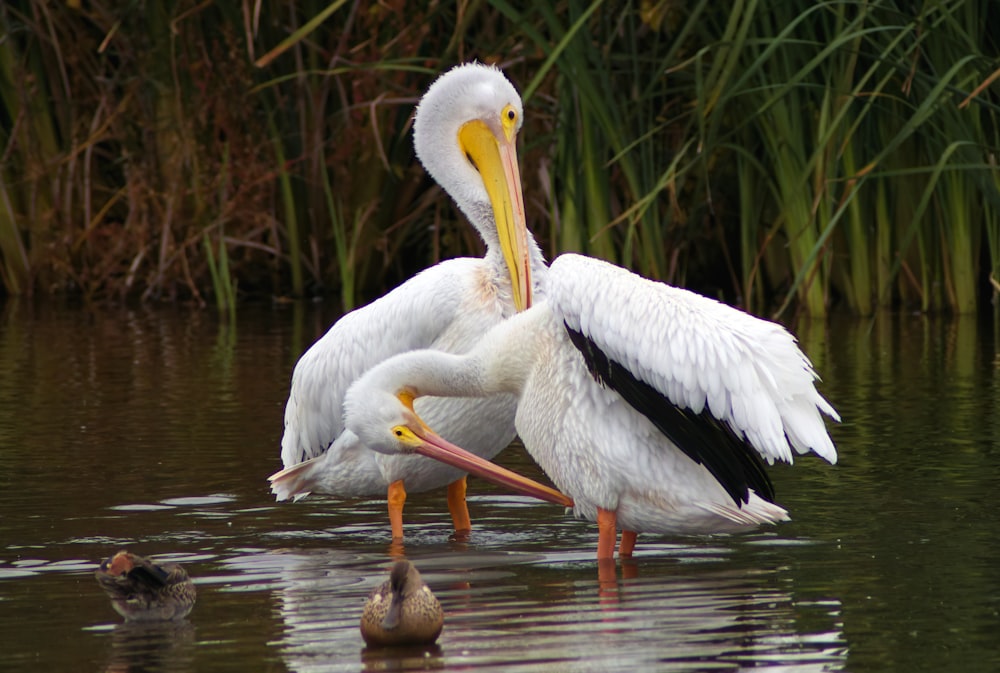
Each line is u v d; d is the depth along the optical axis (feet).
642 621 25.30
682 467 31.50
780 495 35.50
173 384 53.31
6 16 81.61
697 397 30.89
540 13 66.44
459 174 39.40
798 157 67.92
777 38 58.03
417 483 34.86
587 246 71.05
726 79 59.31
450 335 36.65
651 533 32.14
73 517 34.14
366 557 31.22
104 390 52.08
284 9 81.46
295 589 28.17
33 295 86.33
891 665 22.63
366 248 83.56
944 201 70.08
